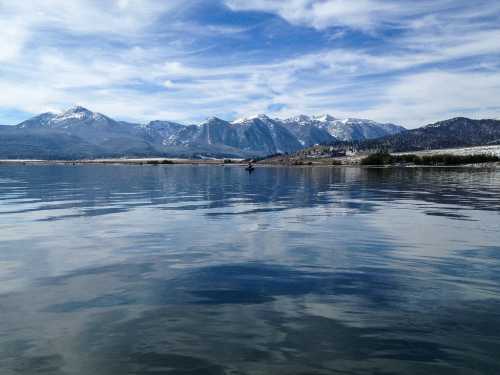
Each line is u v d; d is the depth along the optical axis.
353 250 19.55
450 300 12.65
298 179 93.56
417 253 18.89
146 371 8.66
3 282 14.74
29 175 116.75
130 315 11.62
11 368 8.78
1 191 57.12
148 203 41.16
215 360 9.11
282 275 15.45
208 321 11.18
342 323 10.98
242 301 12.68
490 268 16.25
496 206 37.16
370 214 32.25
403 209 35.22
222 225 27.16
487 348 9.52
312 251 19.36
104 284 14.48
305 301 12.66
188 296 13.19
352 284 14.30
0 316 11.59
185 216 31.52
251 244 21.02
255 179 94.38
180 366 8.86
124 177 105.19
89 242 21.69
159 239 22.41
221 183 77.88
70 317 11.51
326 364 8.91
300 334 10.34
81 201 43.34
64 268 16.59
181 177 105.81
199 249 19.91
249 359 9.14
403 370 8.64
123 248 20.20
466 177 97.50
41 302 12.70
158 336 10.28
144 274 15.70
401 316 11.40
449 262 17.22
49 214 32.97
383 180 86.06
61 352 9.48
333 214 32.28
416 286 14.03
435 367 8.74
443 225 26.73
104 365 8.91
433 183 73.88
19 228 26.23
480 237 22.64
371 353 9.34
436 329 10.57
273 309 12.00
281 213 33.09
